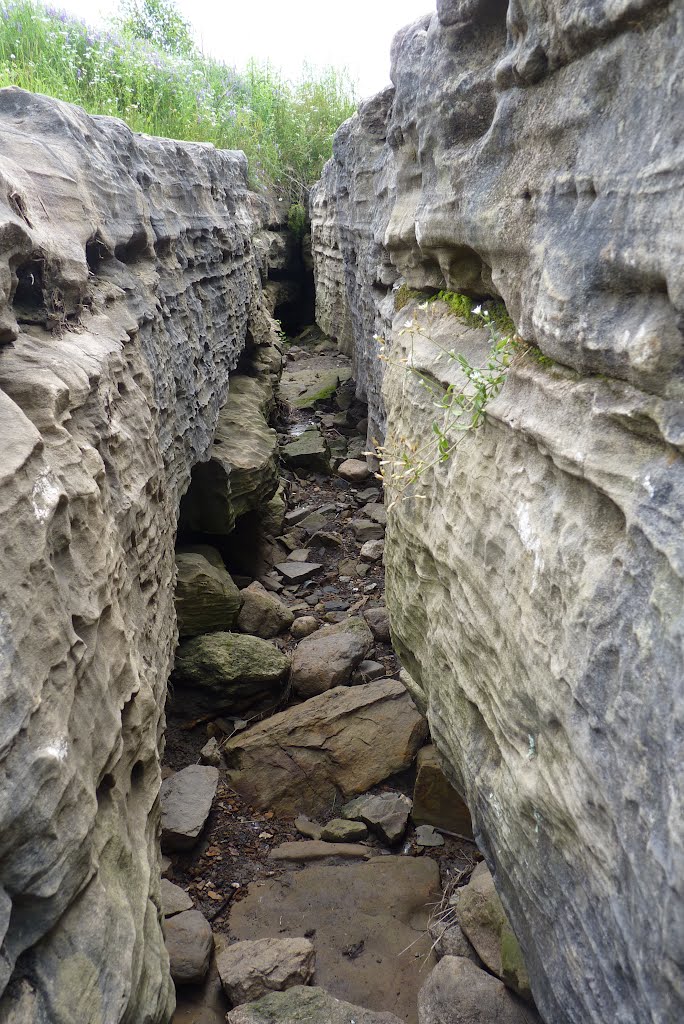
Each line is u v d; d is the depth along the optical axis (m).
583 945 1.75
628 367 1.59
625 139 1.64
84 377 2.54
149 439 3.39
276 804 3.78
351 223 8.14
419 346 3.24
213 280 6.25
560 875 1.85
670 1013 1.32
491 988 2.52
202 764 4.05
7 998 1.47
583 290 1.74
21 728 1.53
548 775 1.85
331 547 6.46
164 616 3.43
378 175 6.33
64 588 1.98
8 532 1.67
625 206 1.60
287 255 13.98
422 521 2.99
